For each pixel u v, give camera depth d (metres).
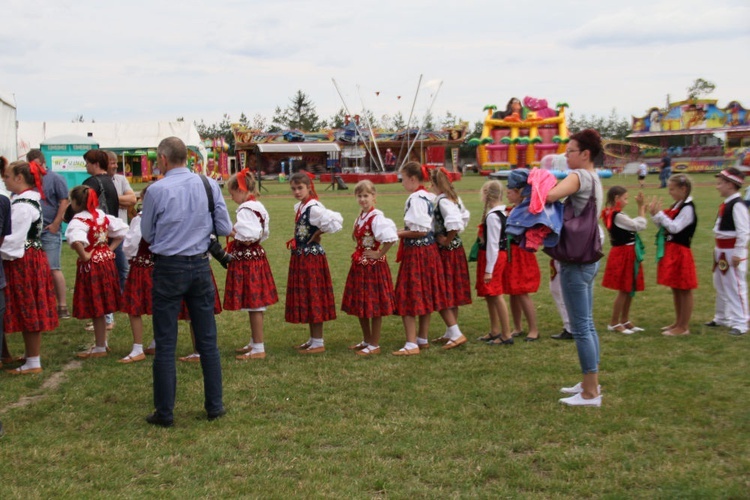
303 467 3.44
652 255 10.67
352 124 54.28
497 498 3.11
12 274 4.99
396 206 20.94
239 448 3.70
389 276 5.61
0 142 9.48
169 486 3.26
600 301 7.55
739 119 49.06
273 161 52.75
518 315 6.21
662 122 51.41
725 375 4.79
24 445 3.76
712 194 23.30
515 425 3.96
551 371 5.04
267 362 5.41
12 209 4.93
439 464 3.45
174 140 4.15
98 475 3.37
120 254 6.55
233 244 5.46
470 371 5.08
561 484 3.21
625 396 4.40
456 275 5.80
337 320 6.98
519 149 44.53
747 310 6.13
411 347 5.62
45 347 5.92
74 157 12.84
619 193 6.07
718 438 3.70
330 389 4.69
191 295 4.12
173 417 4.14
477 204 21.61
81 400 4.52
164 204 3.97
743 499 3.03
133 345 5.62
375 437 3.82
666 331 6.09
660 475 3.27
